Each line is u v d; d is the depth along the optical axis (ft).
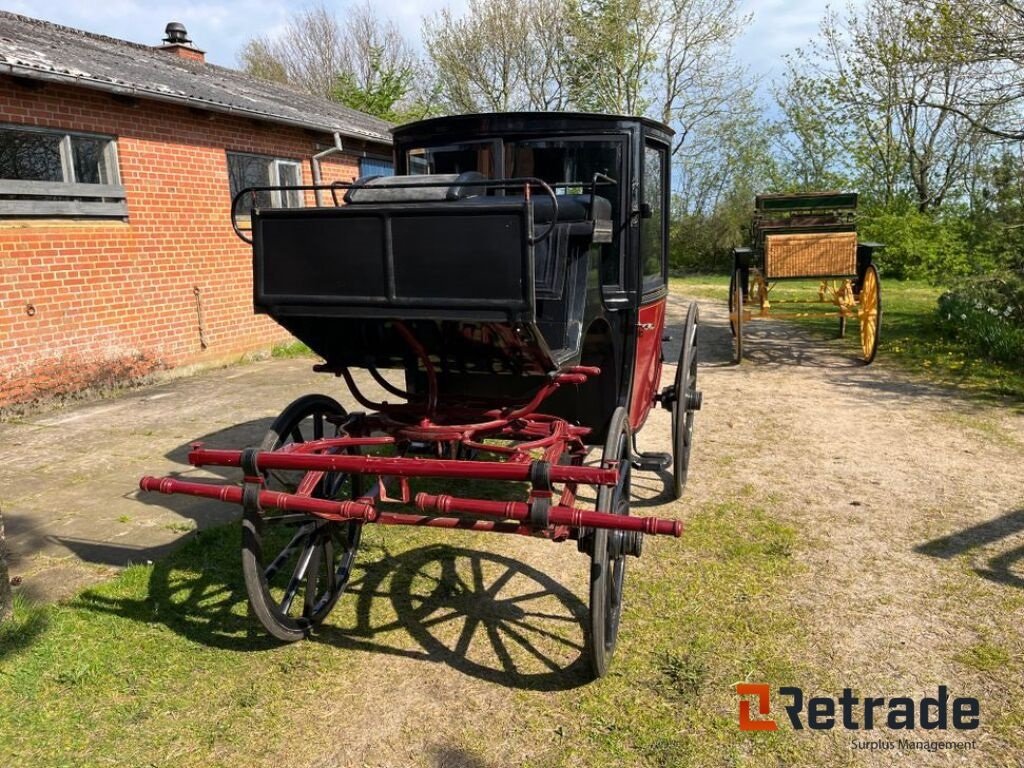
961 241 66.49
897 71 39.24
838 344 36.01
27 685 10.18
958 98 34.06
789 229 29.71
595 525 8.84
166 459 19.65
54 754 9.00
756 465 18.70
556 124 13.44
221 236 32.45
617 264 13.62
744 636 11.33
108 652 10.91
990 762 8.84
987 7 31.27
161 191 29.35
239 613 12.03
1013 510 15.69
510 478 9.20
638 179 13.58
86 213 26.53
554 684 10.32
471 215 8.56
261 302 9.78
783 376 29.09
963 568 13.28
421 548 14.35
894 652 10.89
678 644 11.16
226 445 20.65
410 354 11.52
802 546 14.20
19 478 18.30
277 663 10.80
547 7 86.28
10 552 14.20
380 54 100.17
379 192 9.87
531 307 8.50
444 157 14.29
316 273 9.44
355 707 9.88
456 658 10.93
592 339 13.39
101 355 27.17
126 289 28.02
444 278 8.81
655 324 15.92
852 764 8.85
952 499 16.34
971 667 10.52
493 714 9.73
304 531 11.49
